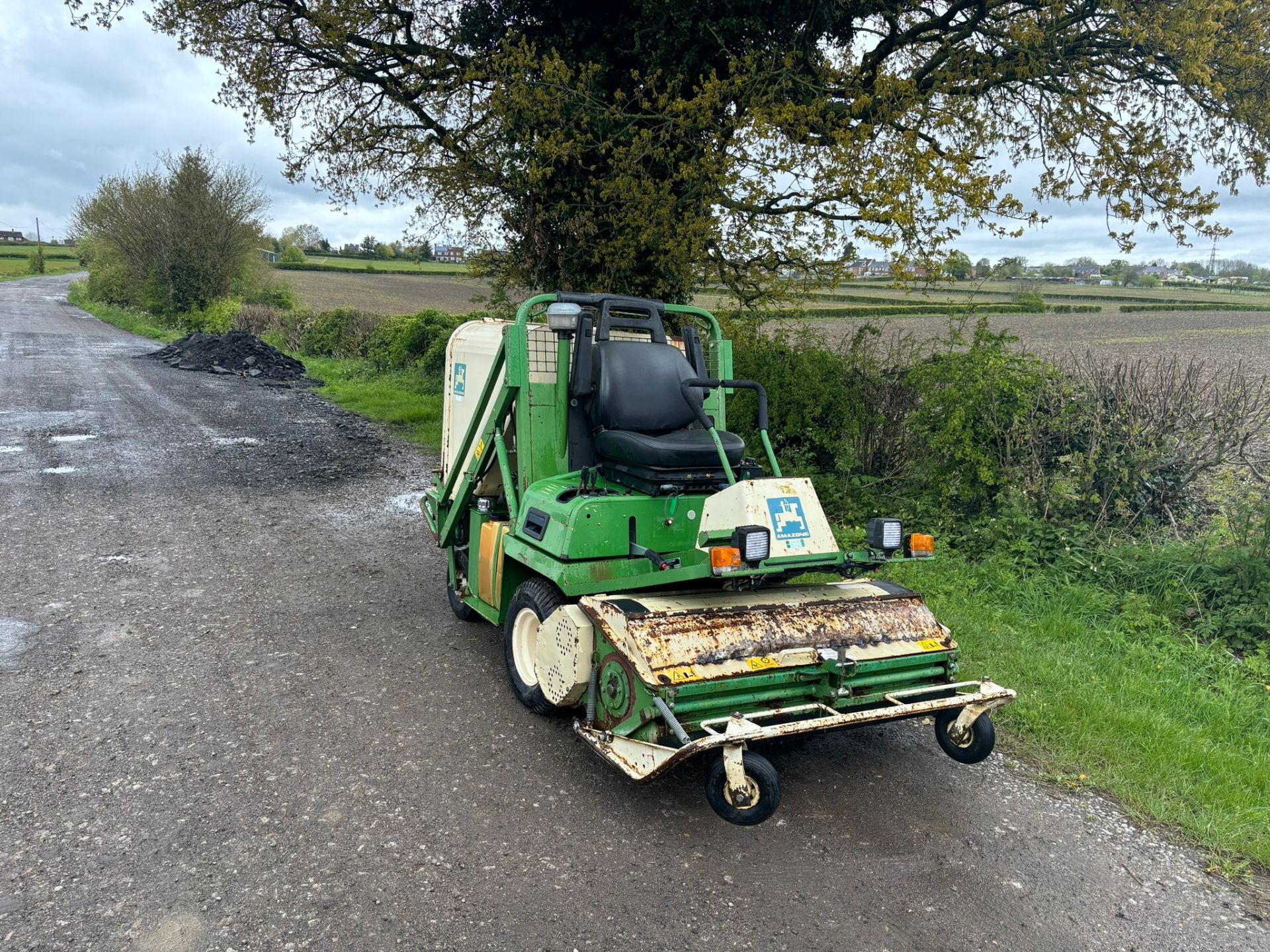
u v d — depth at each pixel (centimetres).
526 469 491
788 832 376
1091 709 492
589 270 1347
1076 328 3588
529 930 306
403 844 354
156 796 380
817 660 379
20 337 2988
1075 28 990
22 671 505
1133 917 331
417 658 549
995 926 321
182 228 3644
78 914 303
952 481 823
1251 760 450
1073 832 388
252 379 2138
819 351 988
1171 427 745
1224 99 950
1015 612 636
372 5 1274
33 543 760
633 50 1168
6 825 354
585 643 404
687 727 358
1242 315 4519
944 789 420
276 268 7506
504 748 437
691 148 1062
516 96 1088
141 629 577
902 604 421
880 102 973
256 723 453
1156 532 734
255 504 942
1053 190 1030
